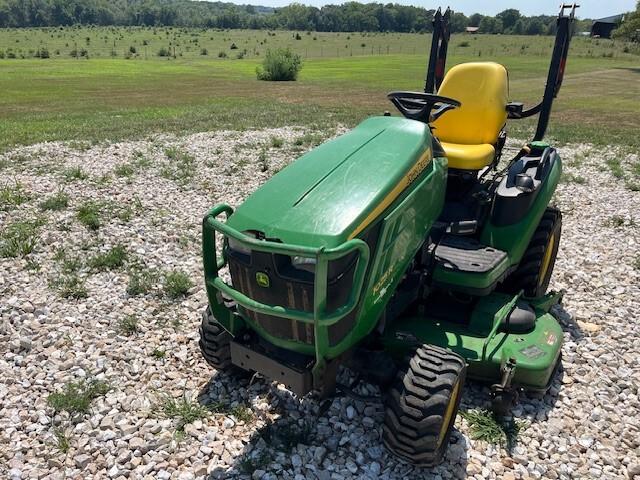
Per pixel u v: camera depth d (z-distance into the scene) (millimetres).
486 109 5223
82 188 8742
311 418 3906
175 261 6363
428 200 3826
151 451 3629
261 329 3289
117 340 4820
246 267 3094
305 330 3092
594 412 4086
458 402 3426
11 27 194250
